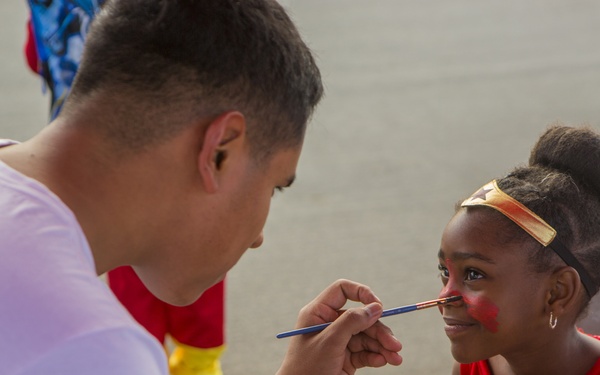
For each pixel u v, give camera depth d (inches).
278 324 146.9
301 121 57.2
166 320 121.5
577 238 68.7
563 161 72.2
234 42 53.4
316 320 70.4
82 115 53.9
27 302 46.4
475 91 257.1
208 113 53.5
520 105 245.0
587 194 70.2
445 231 71.3
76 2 115.9
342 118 239.5
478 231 68.9
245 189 56.2
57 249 48.6
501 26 322.0
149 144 53.1
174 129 53.2
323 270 163.3
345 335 65.4
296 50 56.1
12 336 46.1
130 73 53.1
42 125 228.7
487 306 68.3
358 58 288.8
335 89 261.9
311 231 178.2
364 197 192.5
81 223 53.2
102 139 53.4
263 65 54.1
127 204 54.0
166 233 55.8
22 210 49.4
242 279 161.5
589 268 69.4
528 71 273.0
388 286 155.9
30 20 127.3
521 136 222.8
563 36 307.7
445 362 134.0
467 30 318.3
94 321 46.4
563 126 75.3
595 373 70.8
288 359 67.3
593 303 85.3
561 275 67.9
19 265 47.3
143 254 56.9
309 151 218.1
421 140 222.8
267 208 58.3
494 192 70.5
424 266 162.9
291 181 59.7
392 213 184.4
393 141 223.0
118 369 46.7
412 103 249.8
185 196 54.8
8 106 243.0
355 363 69.9
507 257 67.8
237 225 57.1
